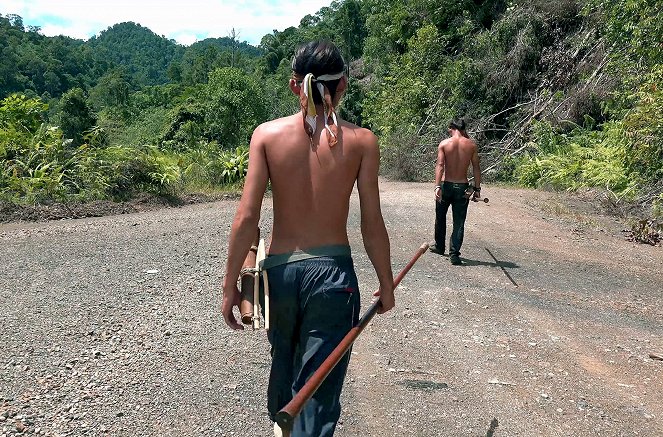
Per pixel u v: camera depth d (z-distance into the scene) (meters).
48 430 3.27
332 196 2.56
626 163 14.27
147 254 7.08
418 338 5.04
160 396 3.73
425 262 7.70
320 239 2.56
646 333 5.69
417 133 22.64
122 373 3.99
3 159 11.41
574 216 11.92
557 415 3.88
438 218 8.10
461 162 7.75
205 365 4.19
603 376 4.58
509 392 4.17
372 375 4.28
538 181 17.20
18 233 8.14
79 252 7.06
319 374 2.11
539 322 5.72
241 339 4.68
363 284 6.39
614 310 6.39
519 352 4.93
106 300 5.37
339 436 3.46
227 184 14.21
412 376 4.31
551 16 22.31
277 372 2.60
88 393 3.70
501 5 25.55
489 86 22.78
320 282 2.50
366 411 3.77
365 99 32.62
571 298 6.70
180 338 4.63
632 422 3.86
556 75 21.44
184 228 8.73
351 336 2.38
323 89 2.56
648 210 12.58
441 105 23.47
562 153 18.00
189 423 3.46
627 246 9.77
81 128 41.72
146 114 70.50
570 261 8.49
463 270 7.49
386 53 33.12
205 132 37.47
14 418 3.35
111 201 11.17
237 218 2.53
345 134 2.59
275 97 42.59
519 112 21.77
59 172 11.41
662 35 14.19
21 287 5.62
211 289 5.86
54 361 4.09
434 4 27.92
